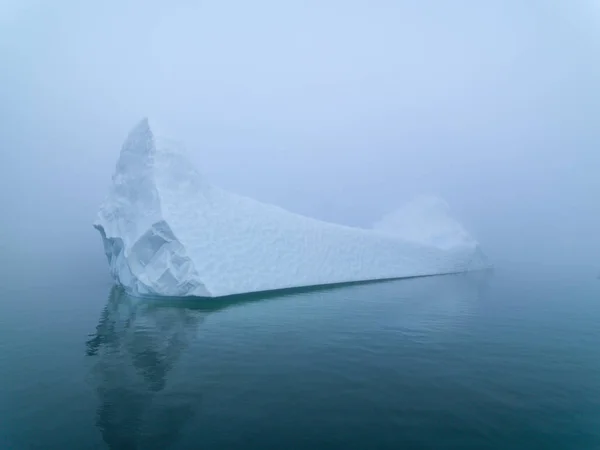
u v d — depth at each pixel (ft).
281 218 70.64
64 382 28.99
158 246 57.11
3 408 25.02
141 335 40.60
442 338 40.19
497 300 59.98
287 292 62.34
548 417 24.04
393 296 61.46
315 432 22.38
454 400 26.25
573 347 37.52
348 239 76.02
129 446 21.12
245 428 22.80
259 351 35.83
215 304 54.54
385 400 26.18
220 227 61.16
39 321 46.34
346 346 37.37
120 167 66.80
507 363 33.14
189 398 26.48
